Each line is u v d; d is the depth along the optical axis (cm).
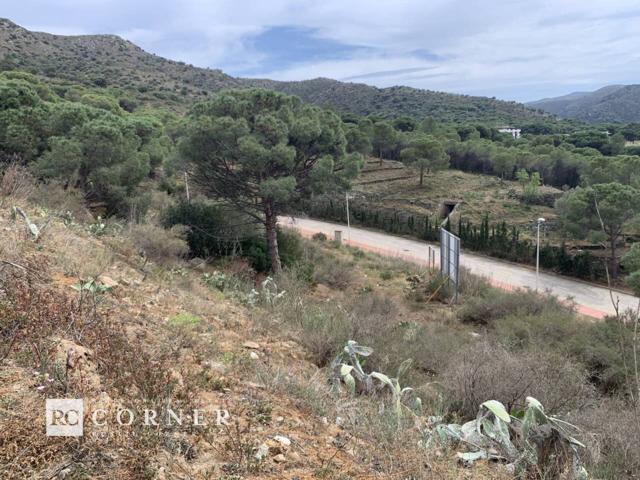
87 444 216
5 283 369
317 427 329
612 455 362
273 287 945
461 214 4125
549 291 1730
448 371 546
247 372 414
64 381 258
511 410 452
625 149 7350
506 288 2469
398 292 1905
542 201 4394
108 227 1041
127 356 313
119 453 220
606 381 831
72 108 1923
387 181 5244
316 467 265
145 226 1209
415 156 5006
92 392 262
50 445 208
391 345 648
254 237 1950
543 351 827
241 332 578
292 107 1998
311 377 460
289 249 2109
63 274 501
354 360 495
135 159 1802
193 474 226
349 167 1900
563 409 475
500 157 5288
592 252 3297
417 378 573
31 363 271
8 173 913
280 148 1675
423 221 4056
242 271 1437
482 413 374
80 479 198
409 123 8156
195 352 420
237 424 262
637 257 2405
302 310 803
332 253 2691
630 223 2881
